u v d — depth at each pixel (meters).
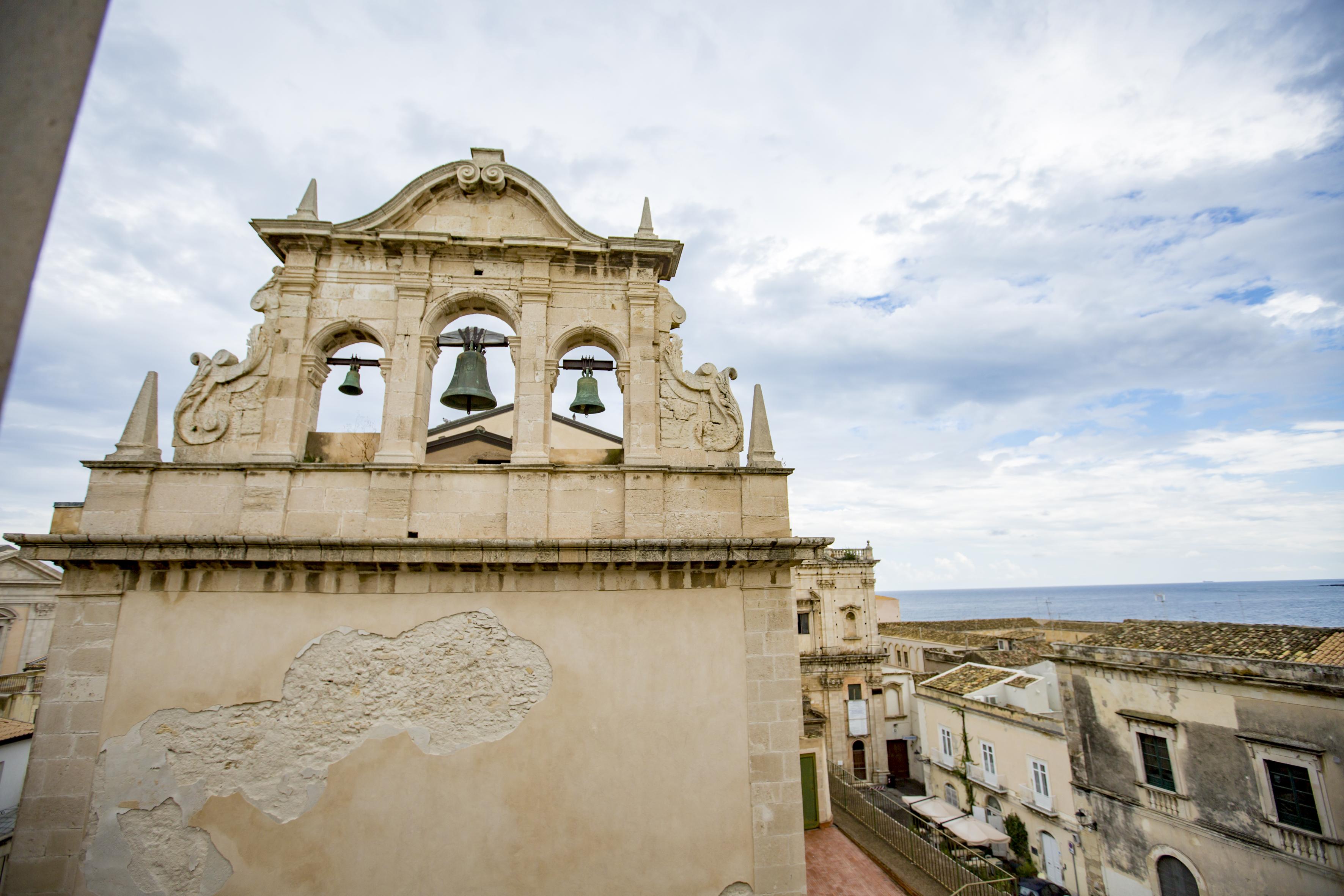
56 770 10.27
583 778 11.05
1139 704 22.53
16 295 1.94
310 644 11.02
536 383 12.63
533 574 11.64
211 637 10.94
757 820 11.31
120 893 9.99
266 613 11.09
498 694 11.17
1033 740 30.22
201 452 11.97
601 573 11.80
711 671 11.73
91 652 10.72
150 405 11.84
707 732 11.51
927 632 63.31
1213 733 20.23
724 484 12.56
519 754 11.01
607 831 10.91
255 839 10.34
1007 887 22.03
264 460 11.81
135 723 10.56
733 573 12.16
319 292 12.89
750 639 11.98
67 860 10.00
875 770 41.50
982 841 28.14
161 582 11.08
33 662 33.41
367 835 10.49
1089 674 24.44
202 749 10.55
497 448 17.81
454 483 11.93
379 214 13.04
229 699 10.75
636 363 13.03
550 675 11.34
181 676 10.77
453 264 13.20
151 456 11.66
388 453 11.99
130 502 11.30
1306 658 19.20
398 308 12.79
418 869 10.46
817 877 16.80
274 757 10.61
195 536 10.59
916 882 18.78
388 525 11.62
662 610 11.83
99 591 10.91
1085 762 24.30
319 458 12.58
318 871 10.32
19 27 2.10
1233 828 19.44
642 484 12.22
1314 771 17.73
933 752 38.03
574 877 10.70
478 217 13.49
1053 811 28.58
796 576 43.28
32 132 2.07
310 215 13.04
